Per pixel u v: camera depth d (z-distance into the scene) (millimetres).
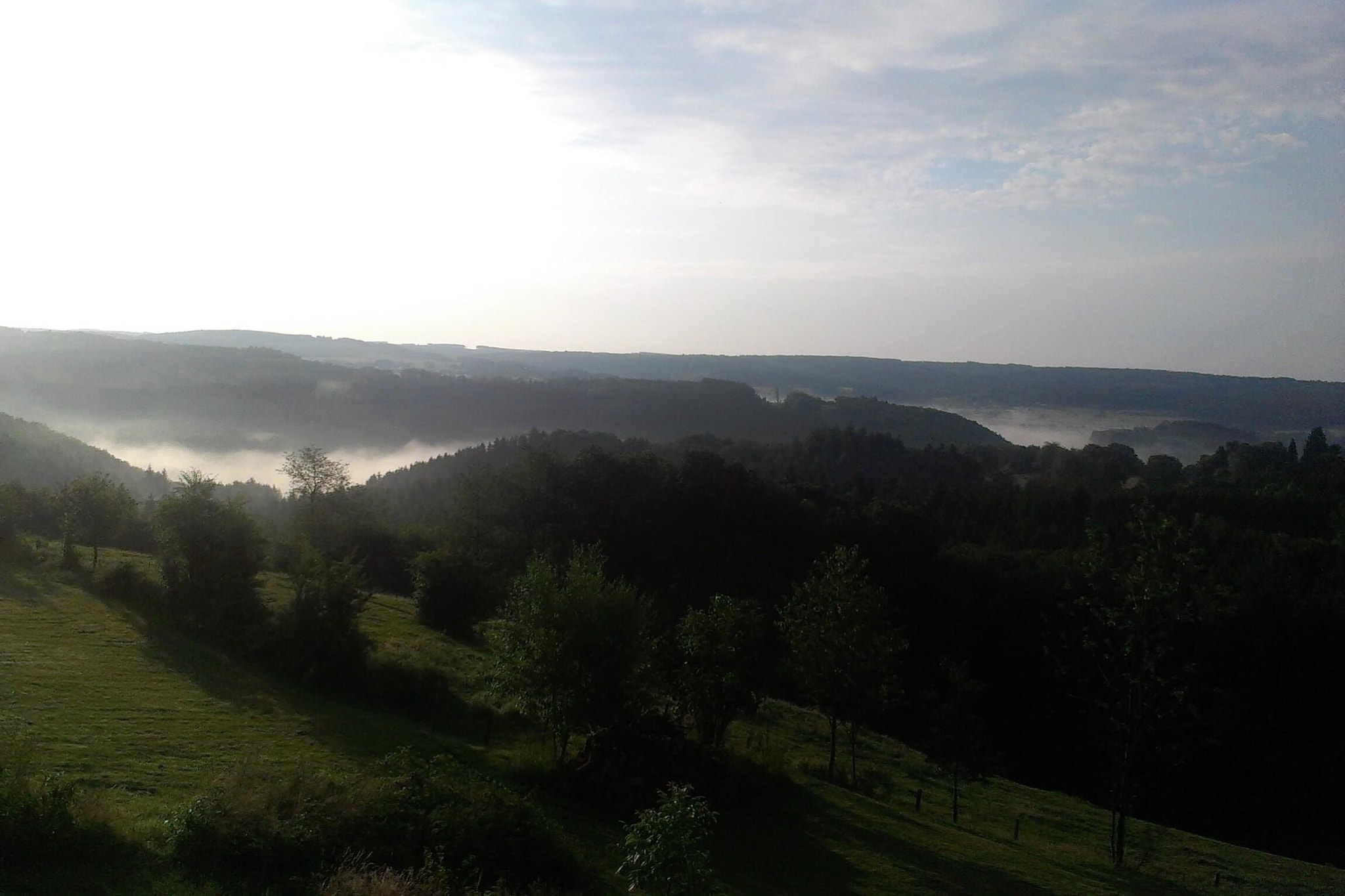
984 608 57344
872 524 65875
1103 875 23156
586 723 22094
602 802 20250
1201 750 41469
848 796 26953
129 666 24219
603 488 68562
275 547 40688
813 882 17781
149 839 11094
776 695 45875
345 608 27688
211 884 10039
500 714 26406
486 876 12234
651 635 26672
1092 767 45719
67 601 31234
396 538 59781
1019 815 31625
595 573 23266
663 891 10430
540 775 20781
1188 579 25062
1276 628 48500
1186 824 39406
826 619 30734
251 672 26141
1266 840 38594
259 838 11062
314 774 13477
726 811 21578
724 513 66625
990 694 53750
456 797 13297
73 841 10234
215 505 31547
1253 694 46938
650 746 22203
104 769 15305
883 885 18219
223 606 30016
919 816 27281
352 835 11781
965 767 28531
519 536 65312
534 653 21844
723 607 26953
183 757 16953
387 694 26297
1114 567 28234
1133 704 25250
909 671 55188
